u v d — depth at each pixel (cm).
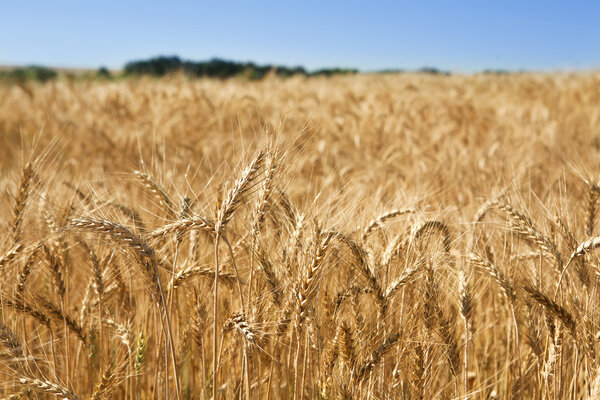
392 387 300
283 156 299
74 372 364
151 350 374
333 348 282
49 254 318
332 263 304
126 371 326
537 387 366
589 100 1852
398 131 1182
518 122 1355
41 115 1422
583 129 1314
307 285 266
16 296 316
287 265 295
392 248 328
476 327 370
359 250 298
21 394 292
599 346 295
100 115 1452
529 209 400
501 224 386
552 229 347
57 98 1727
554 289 338
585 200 387
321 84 2522
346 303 306
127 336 320
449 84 2738
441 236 354
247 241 324
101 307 329
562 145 1055
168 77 2055
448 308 329
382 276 312
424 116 1463
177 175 554
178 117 1332
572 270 335
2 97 1884
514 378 371
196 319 307
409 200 427
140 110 1512
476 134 1227
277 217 335
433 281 304
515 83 2545
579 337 301
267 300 298
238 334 318
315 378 310
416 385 287
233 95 1611
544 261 376
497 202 394
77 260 360
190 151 909
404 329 297
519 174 638
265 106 1555
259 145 287
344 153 945
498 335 400
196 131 1284
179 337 348
